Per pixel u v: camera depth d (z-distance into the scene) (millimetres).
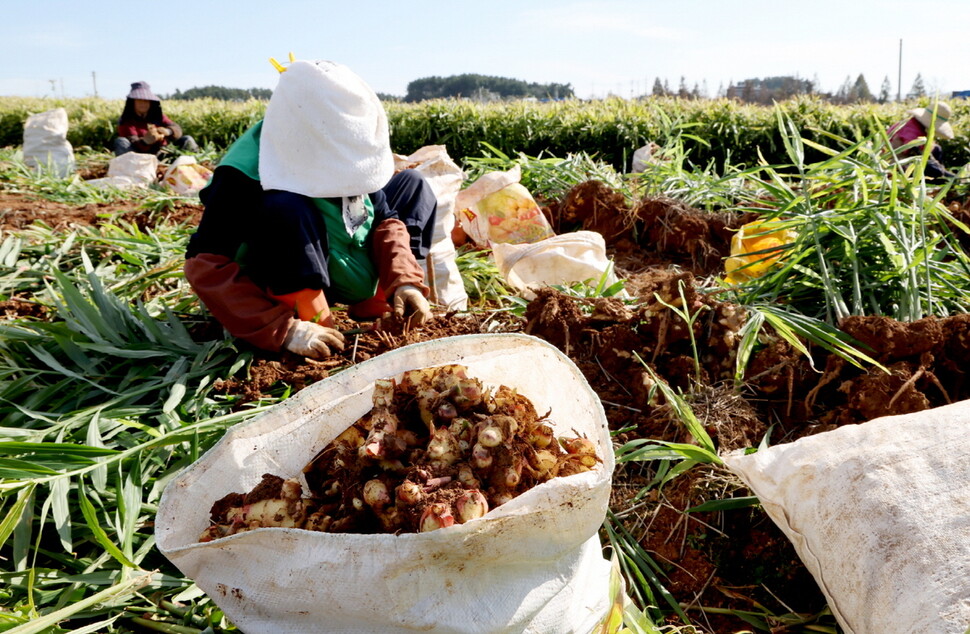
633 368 2686
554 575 1665
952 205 4504
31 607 1766
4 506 2170
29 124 9430
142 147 10656
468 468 1738
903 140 7105
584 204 5219
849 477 1876
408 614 1545
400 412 1920
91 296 3188
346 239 2939
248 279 2820
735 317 2676
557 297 2863
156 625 1924
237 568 1637
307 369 2723
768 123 11695
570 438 1920
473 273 4109
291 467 1948
